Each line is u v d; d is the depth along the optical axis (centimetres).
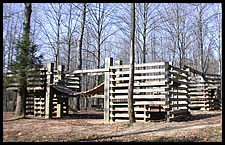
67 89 1268
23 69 967
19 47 984
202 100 1703
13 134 693
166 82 973
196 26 2033
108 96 1059
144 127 841
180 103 1175
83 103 2975
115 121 1046
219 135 651
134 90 1005
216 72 3684
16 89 1047
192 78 1770
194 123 920
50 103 1159
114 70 1070
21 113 1034
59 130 776
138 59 2697
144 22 2159
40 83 1138
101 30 2261
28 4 1033
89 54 3162
